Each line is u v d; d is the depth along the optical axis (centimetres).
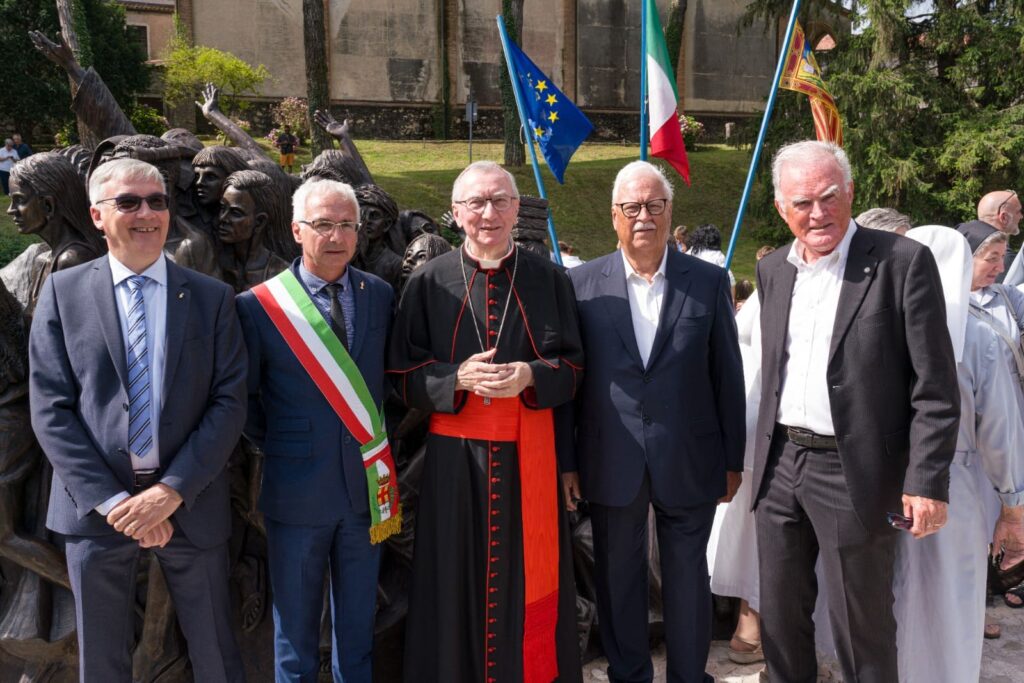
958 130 1536
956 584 277
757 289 278
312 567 255
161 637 275
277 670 257
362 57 2481
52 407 229
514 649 265
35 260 286
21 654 274
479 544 263
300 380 255
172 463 232
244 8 2356
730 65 2870
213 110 430
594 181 2009
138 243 233
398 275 336
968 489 277
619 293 275
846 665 255
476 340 262
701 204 2044
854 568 247
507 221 258
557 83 2662
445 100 2556
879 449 241
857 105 1575
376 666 306
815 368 253
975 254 317
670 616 277
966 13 1552
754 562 327
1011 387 275
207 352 241
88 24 2002
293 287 259
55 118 2055
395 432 319
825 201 243
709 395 275
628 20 2712
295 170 1967
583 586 338
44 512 279
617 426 270
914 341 237
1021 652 343
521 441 262
